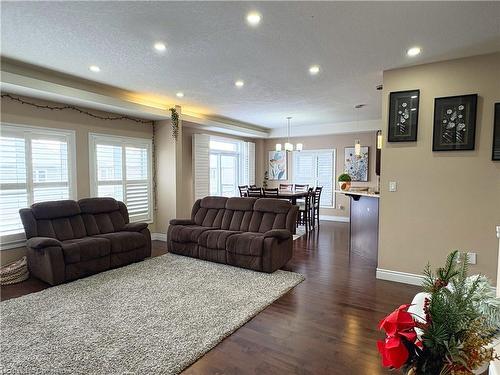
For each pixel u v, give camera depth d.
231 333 2.53
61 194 4.48
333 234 6.51
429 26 2.58
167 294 3.29
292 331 2.58
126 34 2.75
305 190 7.91
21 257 4.03
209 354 2.25
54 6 2.26
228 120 7.24
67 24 2.56
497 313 1.07
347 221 8.13
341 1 2.21
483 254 3.27
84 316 2.78
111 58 3.33
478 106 3.23
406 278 3.67
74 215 4.32
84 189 4.78
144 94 4.87
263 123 7.80
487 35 2.75
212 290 3.41
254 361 2.17
